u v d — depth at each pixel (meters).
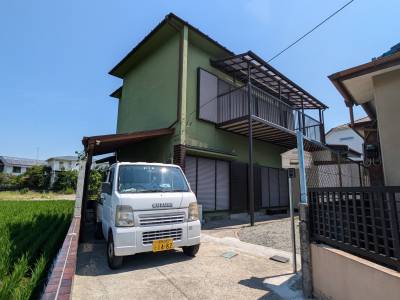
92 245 5.93
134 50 11.50
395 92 4.14
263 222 9.55
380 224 2.46
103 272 4.11
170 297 3.26
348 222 2.79
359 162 9.53
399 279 2.07
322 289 3.05
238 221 9.73
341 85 4.88
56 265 2.23
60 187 30.59
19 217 8.16
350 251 2.81
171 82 10.04
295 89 12.31
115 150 11.86
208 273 4.12
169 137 9.45
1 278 3.30
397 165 3.97
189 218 4.75
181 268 4.34
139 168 5.14
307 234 3.37
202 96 9.98
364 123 7.71
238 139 11.46
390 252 2.32
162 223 4.44
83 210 6.59
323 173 10.82
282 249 5.61
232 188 10.68
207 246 5.85
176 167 5.56
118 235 4.05
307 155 4.79
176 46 10.08
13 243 4.76
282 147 14.39
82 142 7.07
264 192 12.52
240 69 10.98
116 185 4.70
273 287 3.59
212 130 10.27
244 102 11.66
